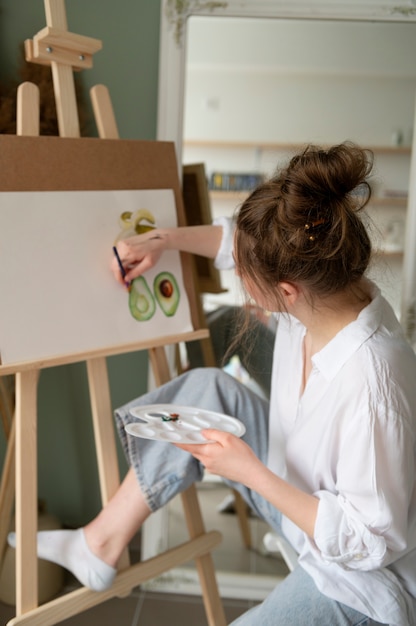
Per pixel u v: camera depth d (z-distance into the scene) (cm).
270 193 95
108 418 130
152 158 135
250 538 186
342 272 94
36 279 114
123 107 166
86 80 164
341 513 95
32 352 113
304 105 191
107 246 125
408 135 177
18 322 111
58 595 165
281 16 161
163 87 161
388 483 92
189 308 142
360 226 97
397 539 93
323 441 102
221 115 199
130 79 165
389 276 177
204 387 128
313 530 96
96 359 128
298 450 109
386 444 92
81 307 121
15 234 112
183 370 180
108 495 130
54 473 184
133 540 188
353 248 94
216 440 104
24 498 115
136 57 164
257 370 178
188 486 128
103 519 125
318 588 102
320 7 160
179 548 139
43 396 179
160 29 162
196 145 203
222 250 136
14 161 112
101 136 132
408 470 93
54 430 181
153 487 123
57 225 118
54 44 120
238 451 102
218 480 191
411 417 95
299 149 103
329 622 100
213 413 122
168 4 158
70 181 120
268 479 99
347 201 95
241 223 98
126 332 128
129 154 130
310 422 105
